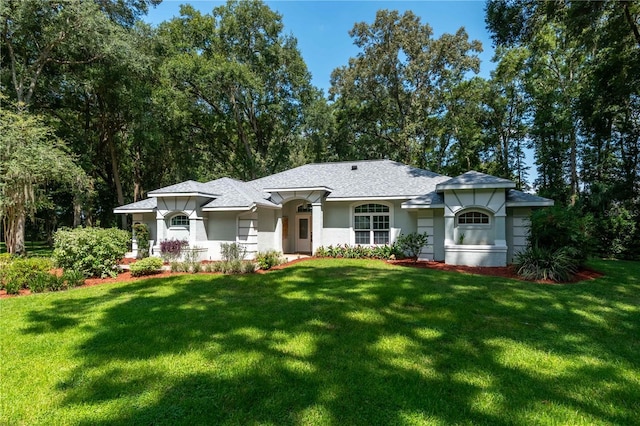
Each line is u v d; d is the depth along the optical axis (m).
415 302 7.55
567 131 23.81
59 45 20.58
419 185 17.19
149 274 12.08
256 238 16.44
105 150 30.30
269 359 4.71
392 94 31.61
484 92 29.14
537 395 3.80
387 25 29.25
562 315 6.62
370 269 12.28
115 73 23.23
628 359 4.73
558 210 11.42
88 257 11.20
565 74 24.25
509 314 6.68
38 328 6.10
